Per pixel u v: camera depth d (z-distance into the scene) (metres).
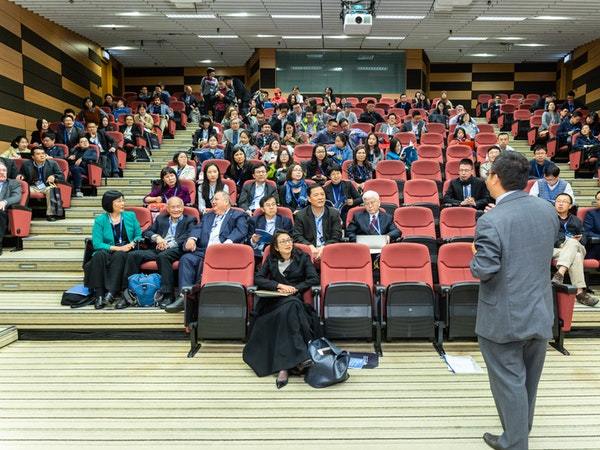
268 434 2.72
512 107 13.20
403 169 7.12
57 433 2.73
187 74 18.12
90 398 3.17
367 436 2.69
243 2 10.59
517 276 2.28
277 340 3.50
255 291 3.85
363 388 3.32
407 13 11.31
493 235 2.28
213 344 4.21
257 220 5.05
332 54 15.51
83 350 4.06
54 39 11.83
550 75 17.39
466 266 4.31
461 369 3.62
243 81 18.03
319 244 4.91
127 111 12.09
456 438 2.66
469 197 6.05
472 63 17.47
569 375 3.50
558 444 2.60
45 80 11.29
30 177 6.77
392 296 3.96
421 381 3.43
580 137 9.15
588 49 14.39
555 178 5.81
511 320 2.26
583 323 4.31
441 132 10.22
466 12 11.17
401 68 15.59
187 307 3.97
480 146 8.52
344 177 7.02
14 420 2.88
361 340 4.23
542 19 11.69
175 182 5.92
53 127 10.71
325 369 3.38
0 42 9.41
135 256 4.62
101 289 4.52
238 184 6.77
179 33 13.21
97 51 14.69
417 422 2.85
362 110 12.23
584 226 5.42
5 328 4.25
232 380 3.47
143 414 2.96
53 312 4.33
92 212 6.85
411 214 5.31
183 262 4.57
